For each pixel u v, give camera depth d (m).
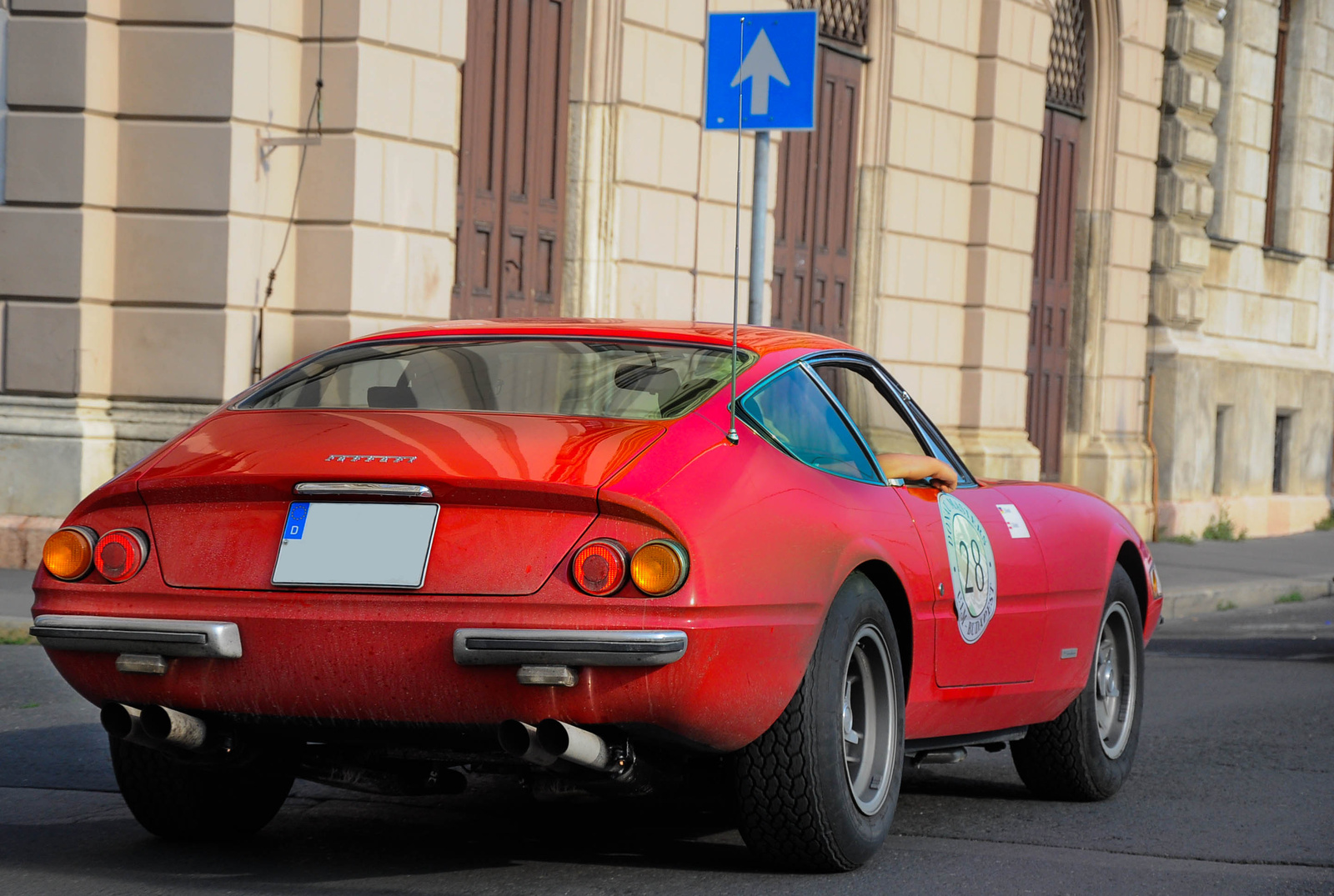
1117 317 26.34
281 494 5.09
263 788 6.15
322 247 14.83
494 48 16.61
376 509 5.02
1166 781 8.09
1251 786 7.95
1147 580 8.17
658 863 5.87
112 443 14.61
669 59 18.20
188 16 14.40
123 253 14.59
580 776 5.18
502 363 5.95
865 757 5.90
